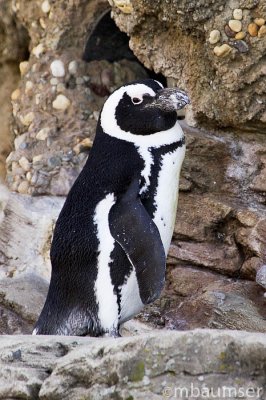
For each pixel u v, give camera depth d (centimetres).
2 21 2272
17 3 2212
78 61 2173
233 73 1784
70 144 2102
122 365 1142
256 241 1747
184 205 1822
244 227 1769
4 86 2328
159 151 1529
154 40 1892
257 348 1110
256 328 1655
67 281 1512
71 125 2131
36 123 2136
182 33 1834
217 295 1723
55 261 1526
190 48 1844
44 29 2188
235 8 1750
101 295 1490
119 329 1599
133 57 2238
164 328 1759
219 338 1120
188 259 1798
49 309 1534
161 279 1418
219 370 1113
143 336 1152
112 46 2195
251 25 1747
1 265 1983
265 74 1770
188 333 1133
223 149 1850
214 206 1797
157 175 1518
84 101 2152
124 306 1508
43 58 2177
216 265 1781
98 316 1498
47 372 1238
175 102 1515
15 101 2211
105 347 1170
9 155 2131
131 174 1509
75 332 1512
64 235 1516
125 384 1138
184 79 1875
